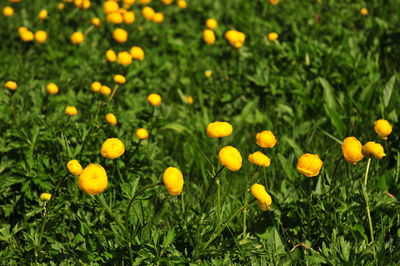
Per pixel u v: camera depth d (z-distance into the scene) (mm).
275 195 2105
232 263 1967
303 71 2562
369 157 1959
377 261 1960
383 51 2803
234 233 2021
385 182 2135
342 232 2027
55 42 2996
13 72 2574
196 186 2240
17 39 3115
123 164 2162
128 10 3426
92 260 1971
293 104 2488
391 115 2336
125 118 2281
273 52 2699
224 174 2236
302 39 2828
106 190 2133
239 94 2531
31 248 1986
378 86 2477
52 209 2033
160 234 1986
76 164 1920
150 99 2262
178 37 3221
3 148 2160
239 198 2098
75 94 2510
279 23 3244
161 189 2156
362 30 3119
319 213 2064
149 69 2730
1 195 2100
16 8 3592
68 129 2201
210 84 2639
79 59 2752
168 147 2387
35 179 2113
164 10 3500
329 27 3098
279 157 2232
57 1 3625
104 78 2531
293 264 1983
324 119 2395
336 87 2512
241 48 2795
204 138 2393
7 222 2117
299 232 2066
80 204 2023
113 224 2061
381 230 2012
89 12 3412
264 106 2518
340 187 2070
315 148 2320
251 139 2387
